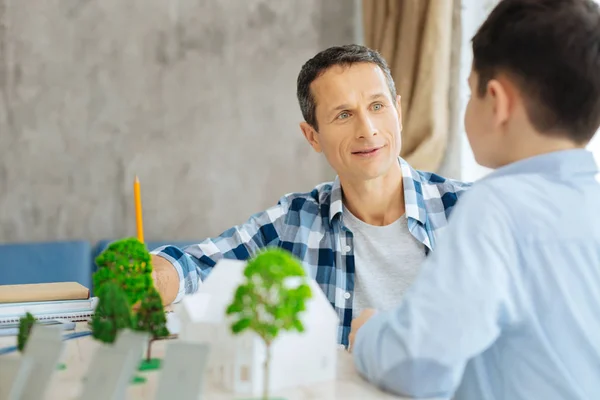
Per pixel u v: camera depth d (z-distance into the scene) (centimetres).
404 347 75
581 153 84
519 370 80
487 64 83
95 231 305
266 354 73
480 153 87
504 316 78
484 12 268
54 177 301
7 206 297
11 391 70
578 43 79
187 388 67
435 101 267
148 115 308
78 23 301
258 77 317
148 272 97
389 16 279
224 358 79
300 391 80
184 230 312
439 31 265
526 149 84
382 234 144
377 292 143
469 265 76
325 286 145
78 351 96
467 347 74
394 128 140
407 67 273
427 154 268
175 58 310
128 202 307
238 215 317
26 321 89
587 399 78
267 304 70
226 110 315
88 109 303
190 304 84
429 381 76
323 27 322
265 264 70
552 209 80
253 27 316
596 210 82
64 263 276
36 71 298
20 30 297
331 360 84
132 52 306
